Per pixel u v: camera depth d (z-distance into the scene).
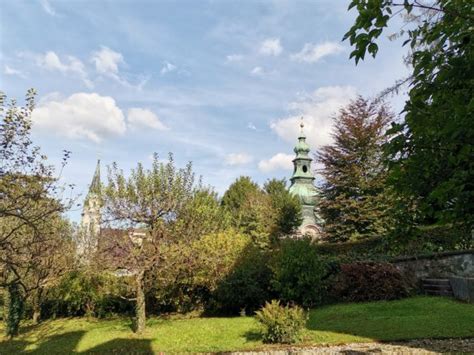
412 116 3.93
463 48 3.87
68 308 16.89
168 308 16.45
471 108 3.23
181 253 12.43
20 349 10.48
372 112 24.72
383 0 3.55
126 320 14.73
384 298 14.20
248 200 37.25
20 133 7.88
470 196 3.91
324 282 14.77
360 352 7.73
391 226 5.08
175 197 12.09
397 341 8.46
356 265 15.12
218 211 14.59
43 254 11.73
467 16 3.66
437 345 7.92
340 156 24.94
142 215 11.78
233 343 9.42
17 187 7.84
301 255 14.41
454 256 15.47
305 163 46.28
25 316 16.70
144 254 11.69
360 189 23.92
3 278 11.91
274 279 14.59
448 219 4.14
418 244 17.19
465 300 12.53
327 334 9.55
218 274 15.00
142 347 9.55
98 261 12.15
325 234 25.25
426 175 4.09
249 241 16.34
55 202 9.11
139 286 11.91
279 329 9.16
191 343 9.70
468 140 3.62
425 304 12.27
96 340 10.83
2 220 10.27
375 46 3.62
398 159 4.30
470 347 7.63
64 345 10.51
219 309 15.65
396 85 5.89
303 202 42.88
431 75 4.16
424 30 4.23
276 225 33.19
